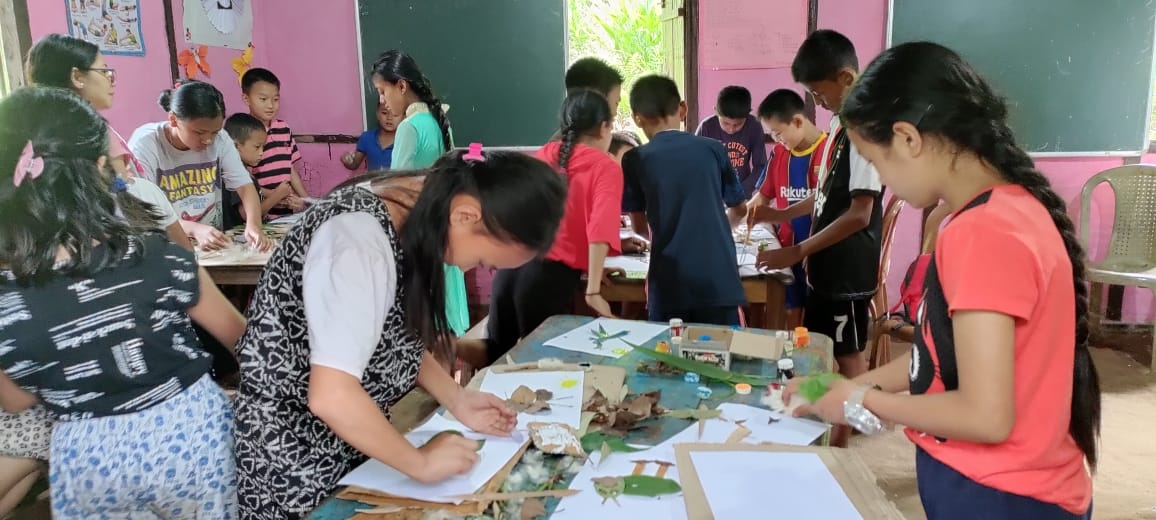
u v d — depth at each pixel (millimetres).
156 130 2818
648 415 1337
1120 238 3789
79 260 1122
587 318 1930
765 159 3961
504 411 1315
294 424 1172
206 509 1280
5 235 1097
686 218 2215
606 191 2219
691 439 1250
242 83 3881
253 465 1177
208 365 1321
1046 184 966
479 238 1077
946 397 920
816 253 2428
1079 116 3857
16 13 2775
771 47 4043
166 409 1239
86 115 1167
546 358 1639
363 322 1006
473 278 4520
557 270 2316
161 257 1212
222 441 1289
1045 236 907
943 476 1020
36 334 1124
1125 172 3725
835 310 2447
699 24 4086
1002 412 869
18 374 1157
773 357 1564
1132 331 3992
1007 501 962
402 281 1104
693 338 1652
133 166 2496
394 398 1263
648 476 1123
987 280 868
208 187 3020
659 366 1567
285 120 4598
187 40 3801
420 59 4363
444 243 1074
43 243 1103
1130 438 2871
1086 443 1005
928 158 957
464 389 1357
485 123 4406
